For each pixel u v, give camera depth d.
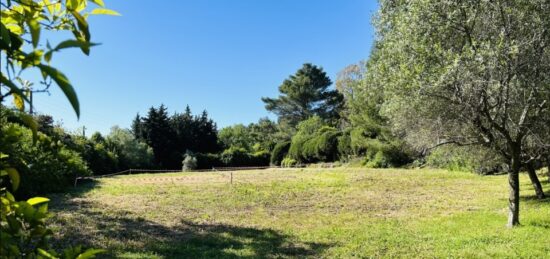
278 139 51.50
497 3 6.72
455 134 8.37
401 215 10.54
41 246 1.06
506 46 6.46
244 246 7.34
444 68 6.68
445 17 6.88
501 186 15.73
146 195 13.95
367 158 28.30
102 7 1.19
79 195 13.52
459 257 6.57
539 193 12.08
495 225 8.70
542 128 8.40
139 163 34.41
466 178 18.84
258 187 16.52
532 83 7.04
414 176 20.00
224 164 38.84
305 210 11.42
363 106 26.31
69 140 21.62
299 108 54.44
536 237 7.51
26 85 0.99
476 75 6.57
